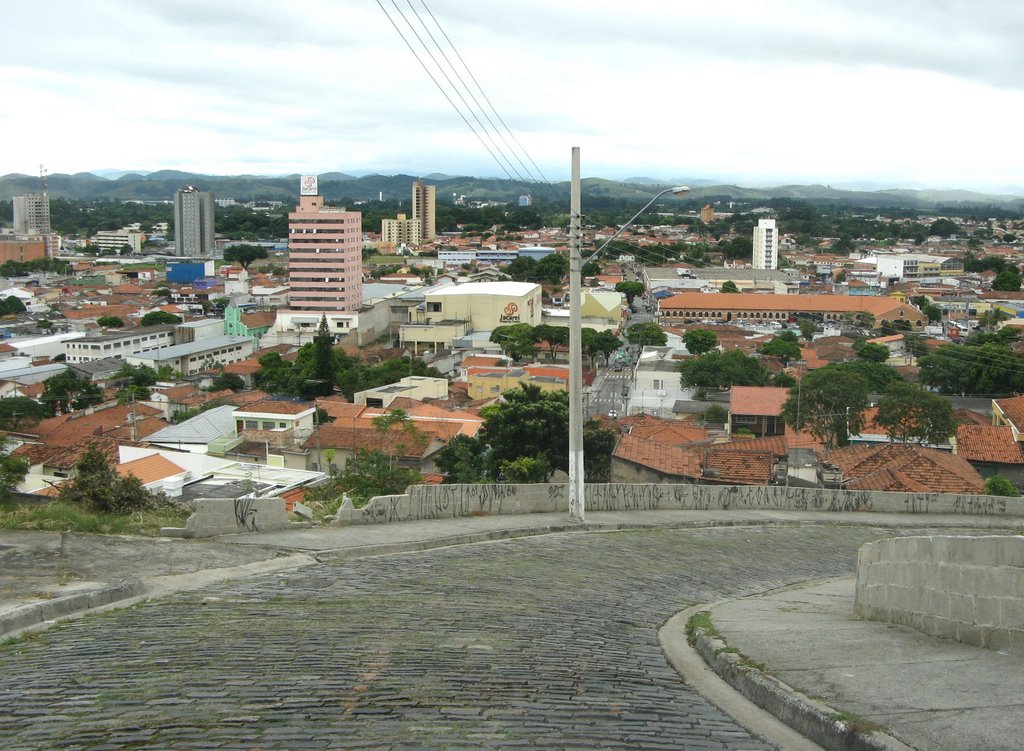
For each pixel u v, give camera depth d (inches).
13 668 392.8
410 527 879.1
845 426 2361.0
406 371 3983.8
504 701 355.3
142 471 1550.2
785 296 6161.4
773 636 482.9
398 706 343.0
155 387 3565.5
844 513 1255.5
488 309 5398.6
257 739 305.1
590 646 469.1
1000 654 429.1
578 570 738.2
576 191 990.4
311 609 518.6
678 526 1059.9
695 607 637.9
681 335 4933.6
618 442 1897.1
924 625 496.4
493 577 671.8
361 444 2212.1
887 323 5393.7
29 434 2506.2
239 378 4015.8
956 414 2662.4
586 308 5826.8
